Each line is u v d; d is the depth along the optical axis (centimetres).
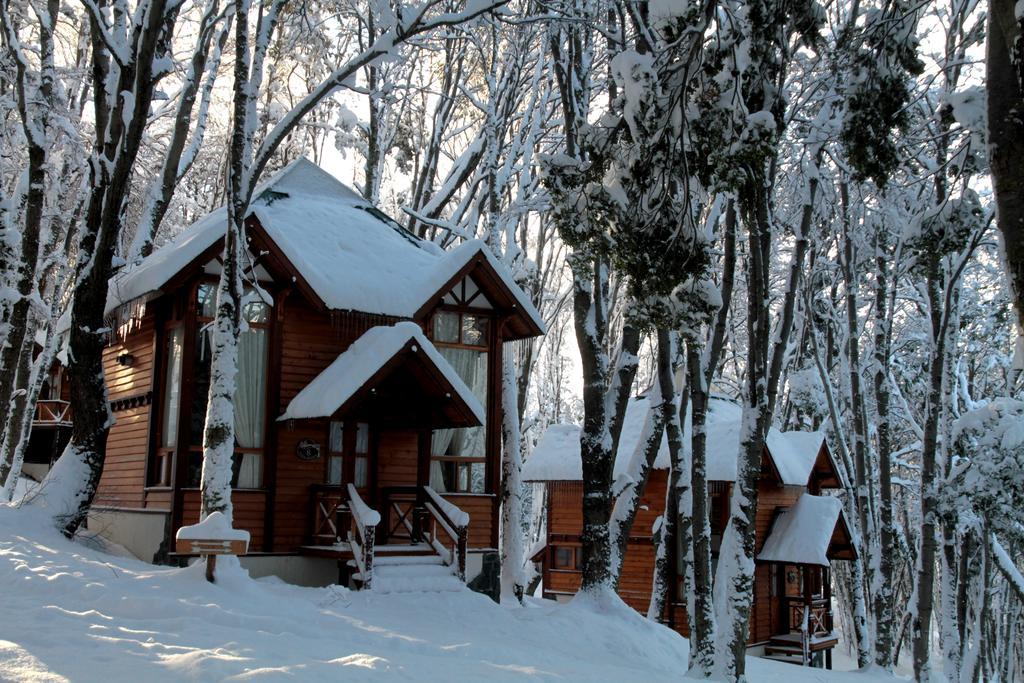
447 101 2695
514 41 2436
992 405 1984
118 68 1727
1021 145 709
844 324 3047
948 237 1316
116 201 1570
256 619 1095
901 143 1384
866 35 1096
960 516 2048
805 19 1105
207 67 2300
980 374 3338
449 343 1883
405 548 1638
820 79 1371
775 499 2717
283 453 1702
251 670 807
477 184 2700
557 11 1540
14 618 959
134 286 1667
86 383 1611
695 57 1012
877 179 1116
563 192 1116
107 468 1923
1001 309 2817
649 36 1417
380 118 2689
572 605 1677
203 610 1098
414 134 2925
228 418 1363
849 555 2792
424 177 2692
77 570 1242
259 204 1888
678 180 1064
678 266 1038
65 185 2405
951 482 1941
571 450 2748
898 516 3866
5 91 2170
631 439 2705
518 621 1523
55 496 1559
